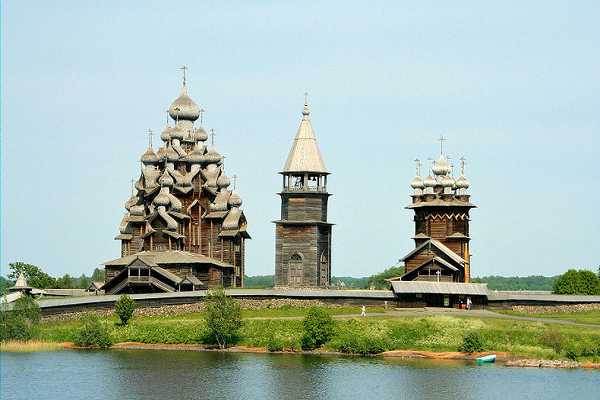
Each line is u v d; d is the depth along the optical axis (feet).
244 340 549.95
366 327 546.67
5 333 554.46
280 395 447.42
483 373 487.20
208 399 442.50
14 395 445.37
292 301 607.37
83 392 453.58
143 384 466.29
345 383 467.11
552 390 454.40
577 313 606.96
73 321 578.25
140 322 572.51
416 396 445.37
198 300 602.85
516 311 606.14
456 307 617.21
